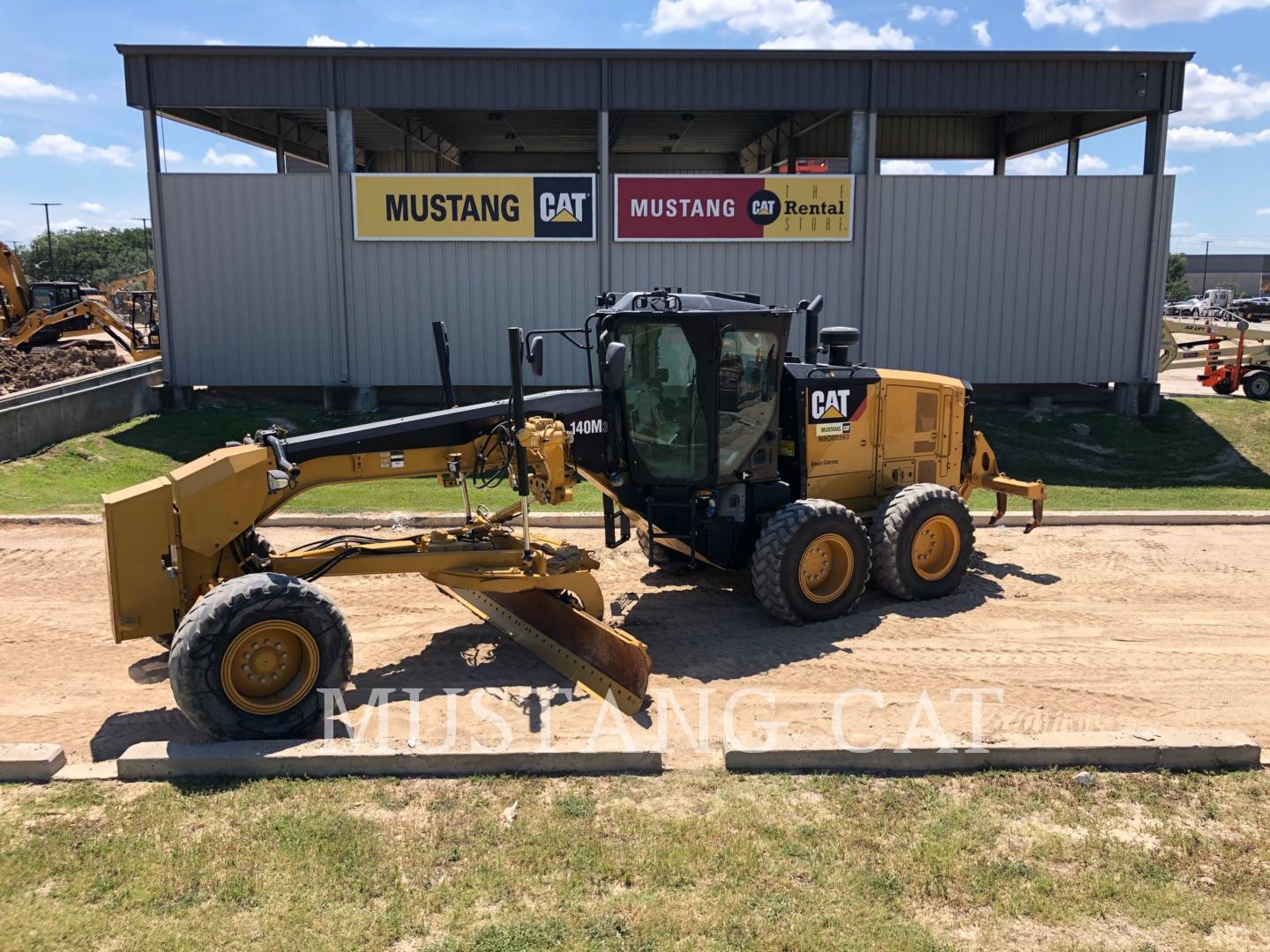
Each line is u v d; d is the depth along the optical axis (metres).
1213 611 8.11
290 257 17.45
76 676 6.48
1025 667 6.77
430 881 4.03
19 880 3.99
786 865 4.18
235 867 4.10
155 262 17.36
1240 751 5.15
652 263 17.69
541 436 6.48
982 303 18.12
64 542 9.99
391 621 7.69
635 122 22.83
